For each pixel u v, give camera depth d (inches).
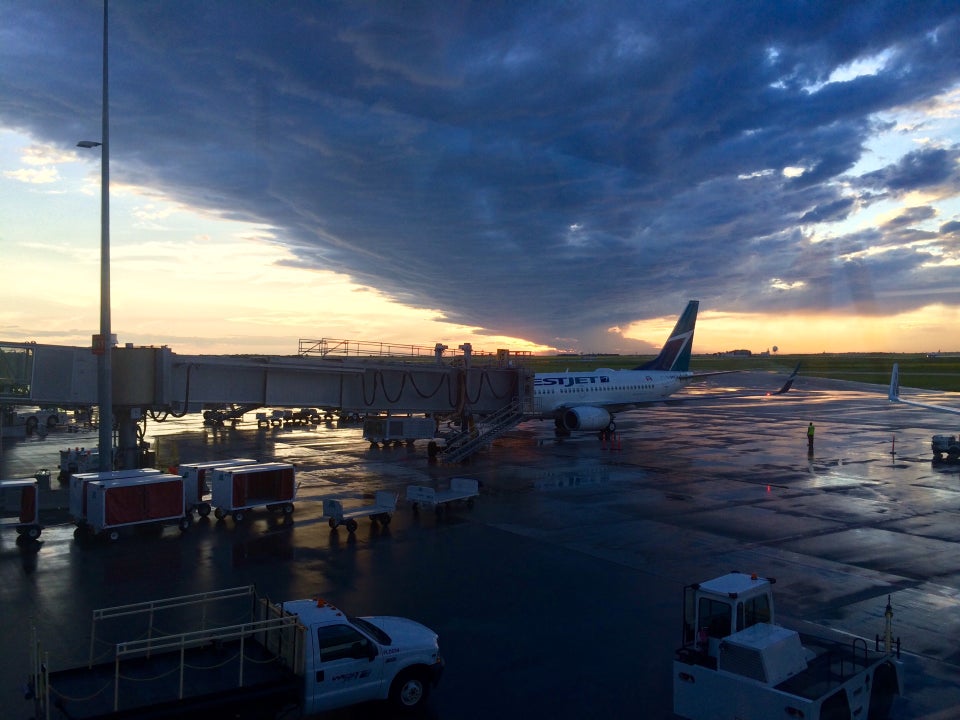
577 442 2524.6
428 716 587.8
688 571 980.6
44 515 1339.8
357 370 1873.8
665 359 3149.6
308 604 615.8
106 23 1323.8
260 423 3272.6
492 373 2214.6
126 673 575.5
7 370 2210.9
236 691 532.4
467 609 831.1
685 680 566.3
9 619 791.1
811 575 962.7
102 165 1331.2
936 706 597.0
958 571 979.9
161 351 1556.3
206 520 1291.8
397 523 1269.7
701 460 2059.5
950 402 4402.1
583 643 735.1
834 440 2581.2
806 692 510.0
